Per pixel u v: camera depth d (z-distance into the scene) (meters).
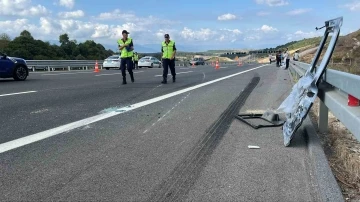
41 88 11.96
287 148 4.55
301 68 11.45
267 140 4.96
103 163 4.02
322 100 5.05
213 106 7.88
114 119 6.44
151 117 6.62
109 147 4.66
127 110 7.36
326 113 5.26
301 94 5.04
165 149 4.57
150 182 3.47
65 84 13.61
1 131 5.53
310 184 3.38
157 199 3.10
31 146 4.70
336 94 4.52
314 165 3.79
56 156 4.27
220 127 5.81
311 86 4.71
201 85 12.82
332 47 4.84
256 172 3.71
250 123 5.89
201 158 4.20
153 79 16.33
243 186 3.36
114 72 25.00
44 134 5.33
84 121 6.26
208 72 23.75
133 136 5.23
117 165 3.96
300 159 4.11
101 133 5.40
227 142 4.89
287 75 19.28
